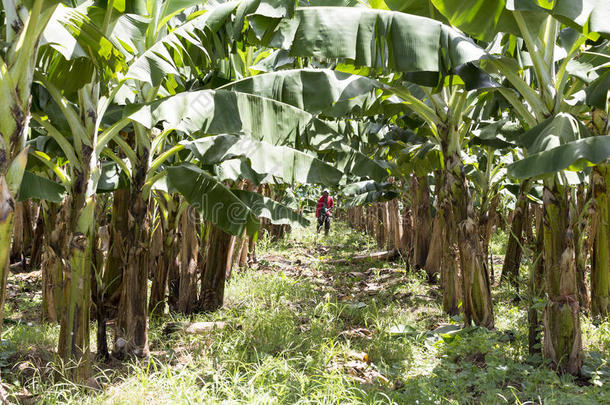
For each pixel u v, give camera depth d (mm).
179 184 4598
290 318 6086
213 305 7059
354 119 7066
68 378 3891
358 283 9766
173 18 5066
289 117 4094
